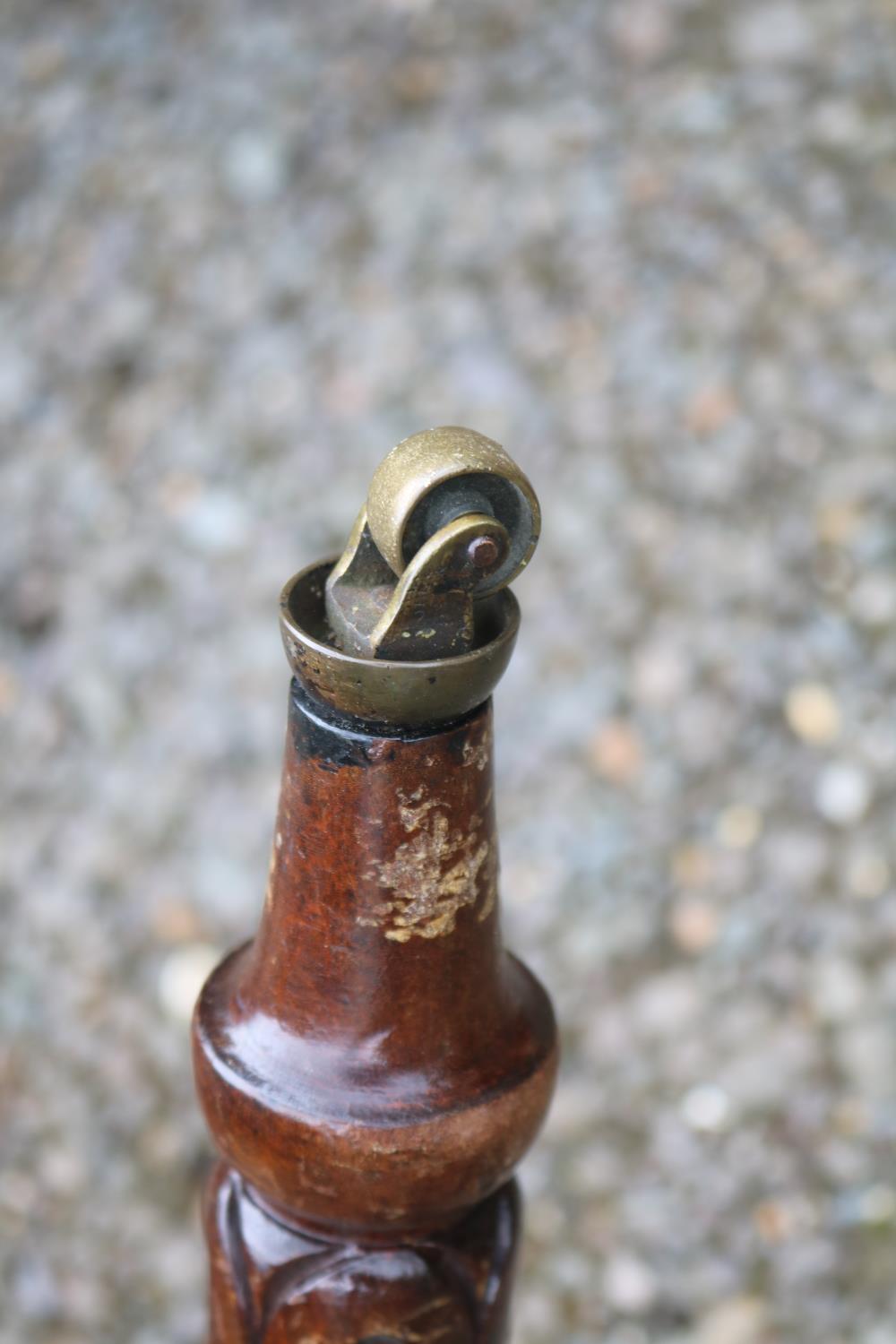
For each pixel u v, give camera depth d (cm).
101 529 157
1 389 169
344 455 157
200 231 177
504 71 185
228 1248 55
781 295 160
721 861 129
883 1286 110
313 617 51
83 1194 120
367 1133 51
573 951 126
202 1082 54
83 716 145
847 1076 119
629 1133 118
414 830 50
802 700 136
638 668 139
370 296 167
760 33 182
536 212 171
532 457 153
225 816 137
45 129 191
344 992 52
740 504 147
